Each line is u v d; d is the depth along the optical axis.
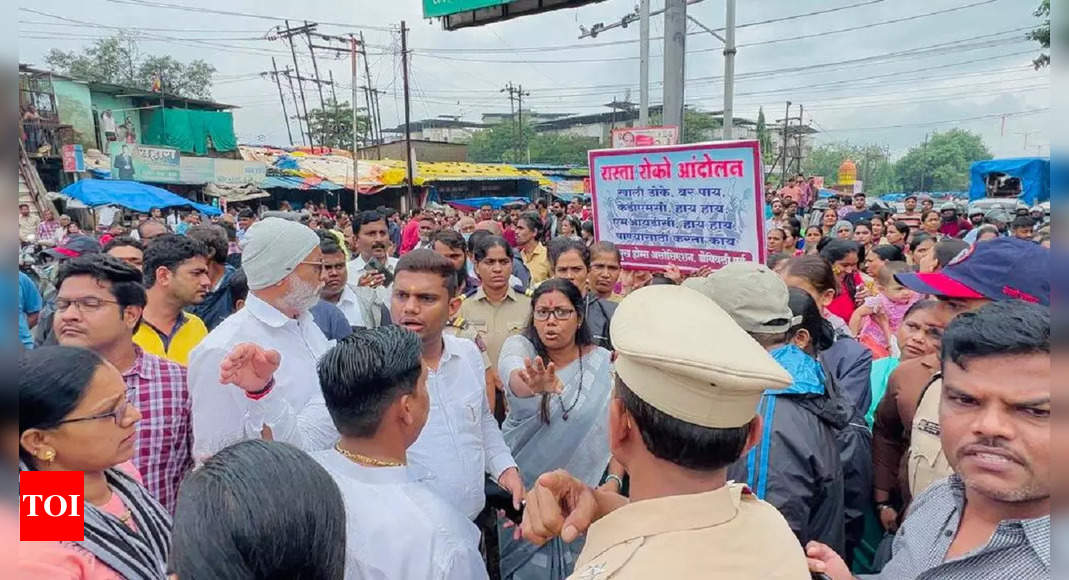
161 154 22.59
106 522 1.47
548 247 4.66
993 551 1.24
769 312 2.26
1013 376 1.14
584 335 3.04
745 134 59.09
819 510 2.12
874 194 90.06
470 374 2.67
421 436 2.39
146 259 3.17
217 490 1.03
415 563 1.54
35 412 1.42
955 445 1.25
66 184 21.06
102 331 2.34
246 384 2.01
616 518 1.18
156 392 2.49
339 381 1.69
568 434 2.88
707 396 1.10
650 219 4.41
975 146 82.50
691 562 1.07
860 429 2.60
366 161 32.44
